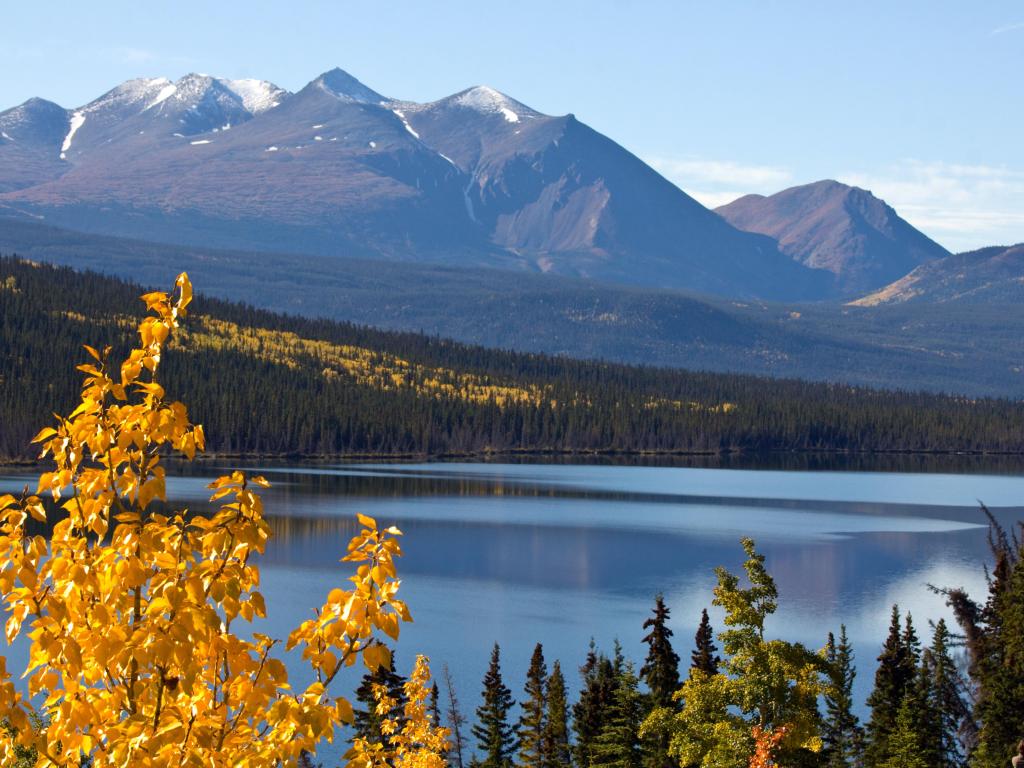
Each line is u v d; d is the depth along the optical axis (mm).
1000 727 73312
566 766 84500
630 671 79812
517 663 140625
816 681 49062
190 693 15617
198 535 16203
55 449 16156
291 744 15781
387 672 60906
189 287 16969
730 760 47062
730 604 49125
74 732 15352
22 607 15555
